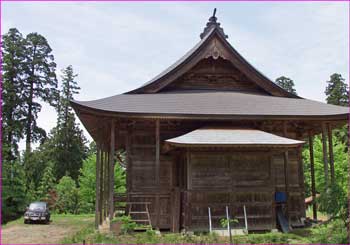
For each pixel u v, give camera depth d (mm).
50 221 26891
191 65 19766
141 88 19750
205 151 16125
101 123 19078
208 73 21031
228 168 16156
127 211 17500
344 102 50844
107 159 24391
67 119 55000
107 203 23406
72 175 52875
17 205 32250
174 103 18016
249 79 20969
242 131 17188
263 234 15148
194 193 15812
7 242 15812
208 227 15656
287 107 18641
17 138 44875
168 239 14242
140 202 17766
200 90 20922
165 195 18031
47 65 48781
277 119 17375
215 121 18797
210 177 16000
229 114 16922
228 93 20562
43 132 48031
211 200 15906
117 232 15422
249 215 16000
